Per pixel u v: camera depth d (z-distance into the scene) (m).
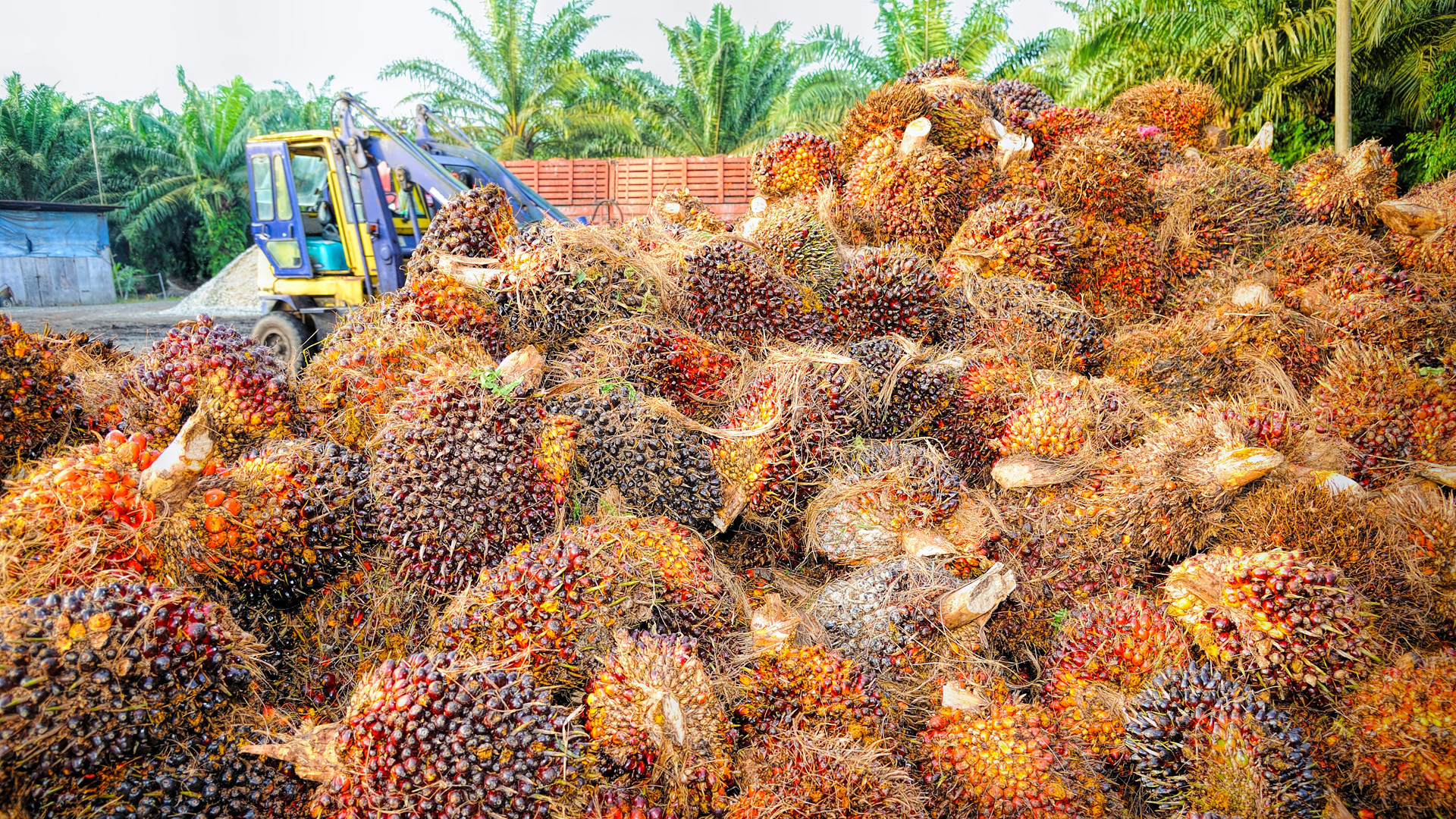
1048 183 4.24
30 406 2.29
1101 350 3.52
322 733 1.78
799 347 3.10
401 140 8.45
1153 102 5.70
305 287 8.62
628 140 27.45
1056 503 2.78
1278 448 2.69
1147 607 2.33
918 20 21.19
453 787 1.66
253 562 2.14
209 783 1.72
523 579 2.03
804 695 2.11
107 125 46.75
